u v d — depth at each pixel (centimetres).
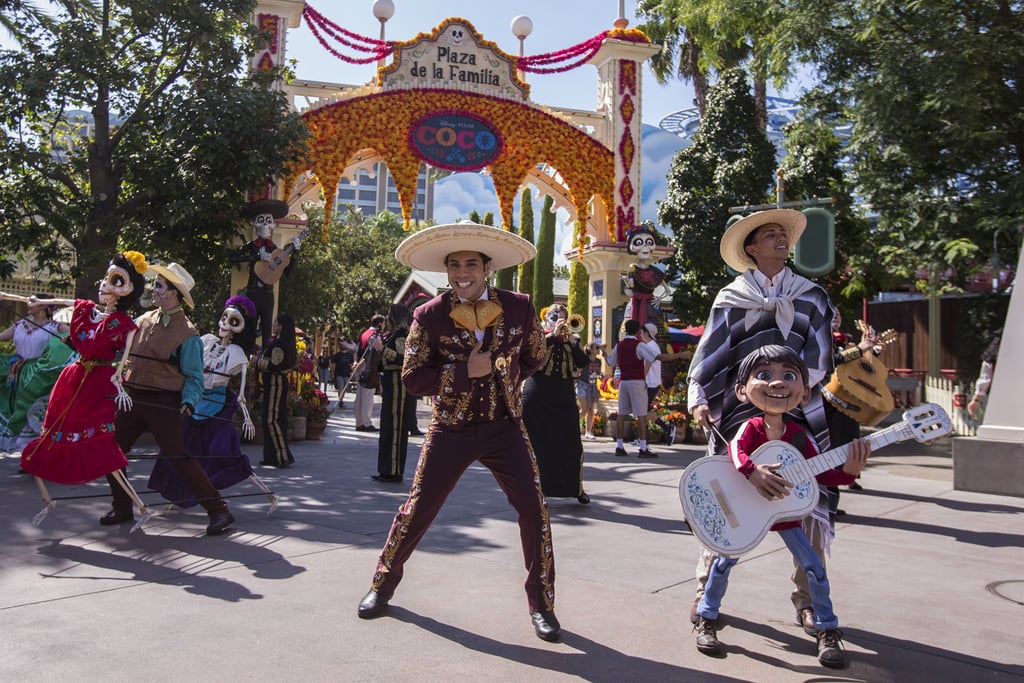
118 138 1135
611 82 1431
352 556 484
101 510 600
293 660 320
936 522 642
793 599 382
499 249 369
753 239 396
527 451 373
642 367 1070
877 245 1628
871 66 1462
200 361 537
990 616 400
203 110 1062
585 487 787
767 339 379
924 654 347
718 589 346
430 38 1298
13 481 722
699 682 312
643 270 1365
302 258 2594
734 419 378
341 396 2003
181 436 539
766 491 323
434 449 372
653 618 386
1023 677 323
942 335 2139
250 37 1170
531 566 363
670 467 959
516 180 1345
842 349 760
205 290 1414
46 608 375
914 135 1405
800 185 1708
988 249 1461
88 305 521
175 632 347
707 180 1766
